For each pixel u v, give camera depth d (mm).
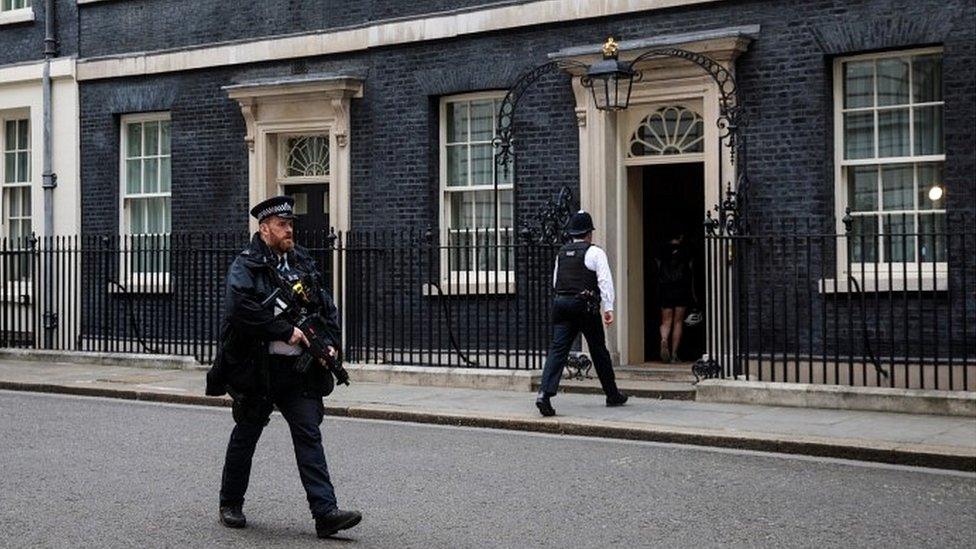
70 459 9602
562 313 11695
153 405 13383
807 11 13125
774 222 13344
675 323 14734
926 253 12633
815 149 13102
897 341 12609
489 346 14719
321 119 16672
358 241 15961
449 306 14523
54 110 19500
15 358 18141
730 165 13555
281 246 6957
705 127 13773
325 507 6867
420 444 10430
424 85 15922
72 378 15461
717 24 13711
